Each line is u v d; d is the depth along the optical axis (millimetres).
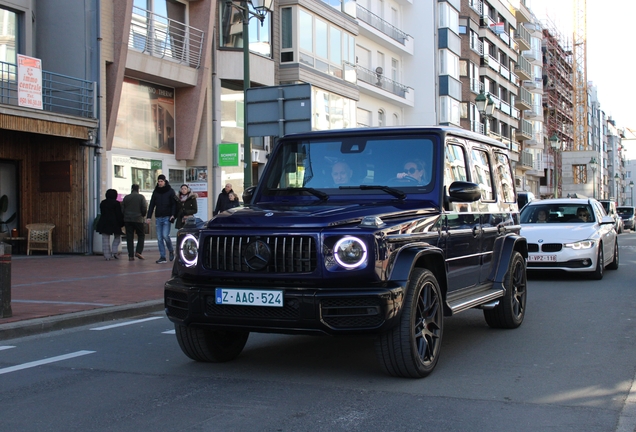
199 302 5324
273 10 26719
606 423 4426
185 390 5254
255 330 5242
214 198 23984
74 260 17234
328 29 30047
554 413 4641
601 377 5664
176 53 22484
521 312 8219
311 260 5055
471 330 7961
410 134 6508
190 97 23094
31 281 12492
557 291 11703
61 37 19422
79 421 4516
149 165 22125
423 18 44188
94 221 18781
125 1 19625
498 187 7918
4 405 4922
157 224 16594
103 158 19328
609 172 154875
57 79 19406
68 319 8414
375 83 39031
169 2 22422
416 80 44250
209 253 5367
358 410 4691
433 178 6227
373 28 37906
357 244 4996
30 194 19406
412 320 5270
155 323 8734
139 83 21703
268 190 6742
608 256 14641
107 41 19500
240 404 4852
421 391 5176
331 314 4973
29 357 6633
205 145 23688
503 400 4949
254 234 5203
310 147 6801
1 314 8234
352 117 32312
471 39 52438
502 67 61312
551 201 15102
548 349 6824
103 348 7047
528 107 69938
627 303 10133
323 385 5363
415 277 5375
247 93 13820
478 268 7004
